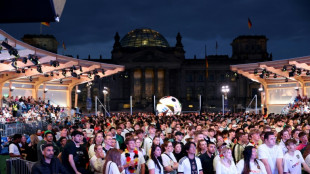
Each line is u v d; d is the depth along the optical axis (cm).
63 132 1502
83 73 5056
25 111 4244
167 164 1106
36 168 936
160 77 12838
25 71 4228
